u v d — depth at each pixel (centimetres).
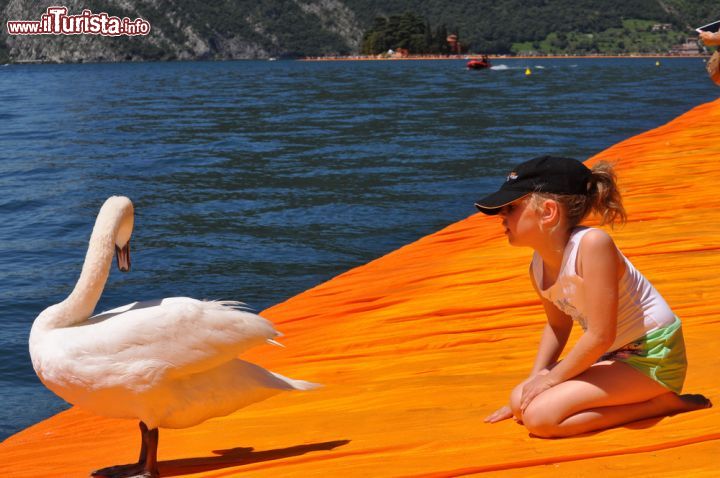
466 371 440
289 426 386
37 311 761
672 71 7556
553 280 319
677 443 296
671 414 322
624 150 1393
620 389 308
